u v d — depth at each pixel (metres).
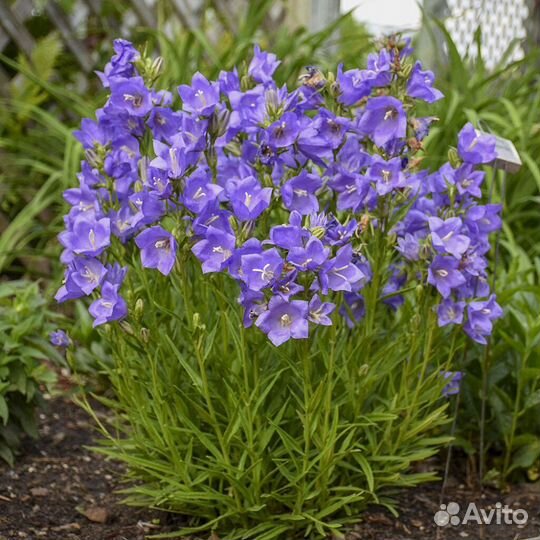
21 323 1.46
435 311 1.29
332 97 1.26
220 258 1.17
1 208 2.12
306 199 1.23
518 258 1.62
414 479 1.35
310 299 1.17
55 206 2.09
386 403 1.32
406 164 1.27
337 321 1.26
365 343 1.30
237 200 1.16
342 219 1.33
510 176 1.99
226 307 1.30
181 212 1.19
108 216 1.28
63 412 1.62
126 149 1.30
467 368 1.48
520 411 1.46
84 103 2.10
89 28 2.38
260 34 2.67
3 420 1.45
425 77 1.30
